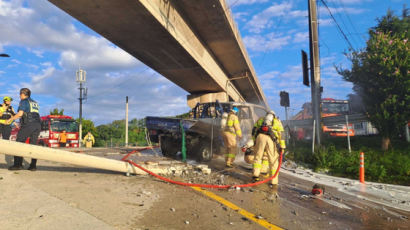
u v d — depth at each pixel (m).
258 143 5.67
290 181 6.25
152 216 3.18
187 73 25.42
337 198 4.88
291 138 12.89
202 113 9.37
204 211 3.55
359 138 12.91
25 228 2.49
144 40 18.12
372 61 9.31
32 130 5.34
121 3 13.59
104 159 5.15
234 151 7.25
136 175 5.55
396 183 6.85
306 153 10.18
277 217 3.57
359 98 10.23
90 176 5.16
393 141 10.69
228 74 33.38
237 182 5.58
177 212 3.40
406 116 8.97
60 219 2.77
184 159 7.61
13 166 5.23
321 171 8.16
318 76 11.02
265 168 6.20
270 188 5.30
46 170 5.48
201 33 22.16
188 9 18.53
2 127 7.02
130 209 3.34
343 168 8.17
